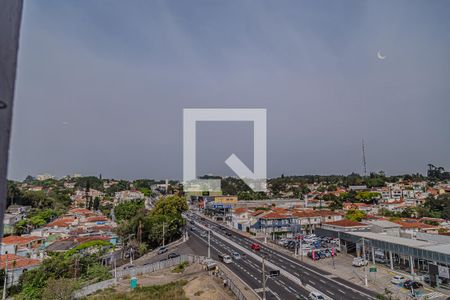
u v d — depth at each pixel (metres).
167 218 64.88
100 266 41.56
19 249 49.69
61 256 42.22
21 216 77.75
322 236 56.94
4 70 1.62
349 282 34.44
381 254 42.84
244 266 41.78
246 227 73.00
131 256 49.06
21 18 1.82
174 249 55.88
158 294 31.67
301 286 33.03
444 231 56.56
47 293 30.47
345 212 82.12
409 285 32.12
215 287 33.44
